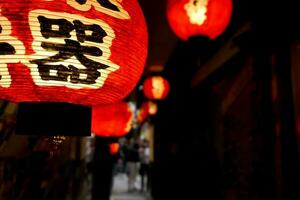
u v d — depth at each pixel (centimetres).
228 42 639
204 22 460
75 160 1222
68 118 261
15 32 228
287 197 443
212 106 858
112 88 265
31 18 230
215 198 816
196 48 479
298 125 449
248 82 558
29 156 632
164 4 892
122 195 2069
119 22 260
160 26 1027
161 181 1546
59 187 916
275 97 480
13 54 230
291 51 460
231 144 684
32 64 233
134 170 2297
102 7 252
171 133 1373
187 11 461
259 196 502
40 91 246
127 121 799
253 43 488
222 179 759
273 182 478
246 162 581
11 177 542
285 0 432
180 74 1170
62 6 236
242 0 589
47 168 748
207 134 900
